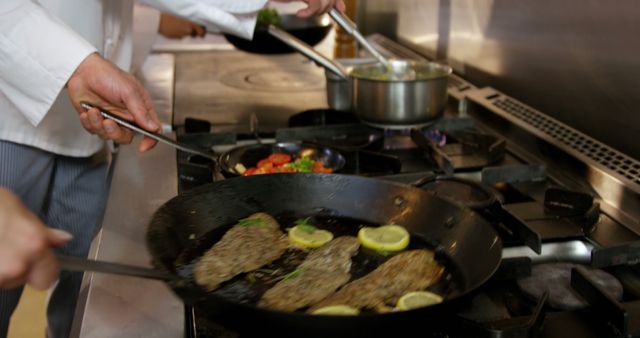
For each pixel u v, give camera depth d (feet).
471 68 6.27
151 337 3.26
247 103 6.04
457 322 3.28
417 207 3.93
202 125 5.24
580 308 3.46
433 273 3.54
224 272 3.57
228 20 4.81
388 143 5.16
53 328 5.69
